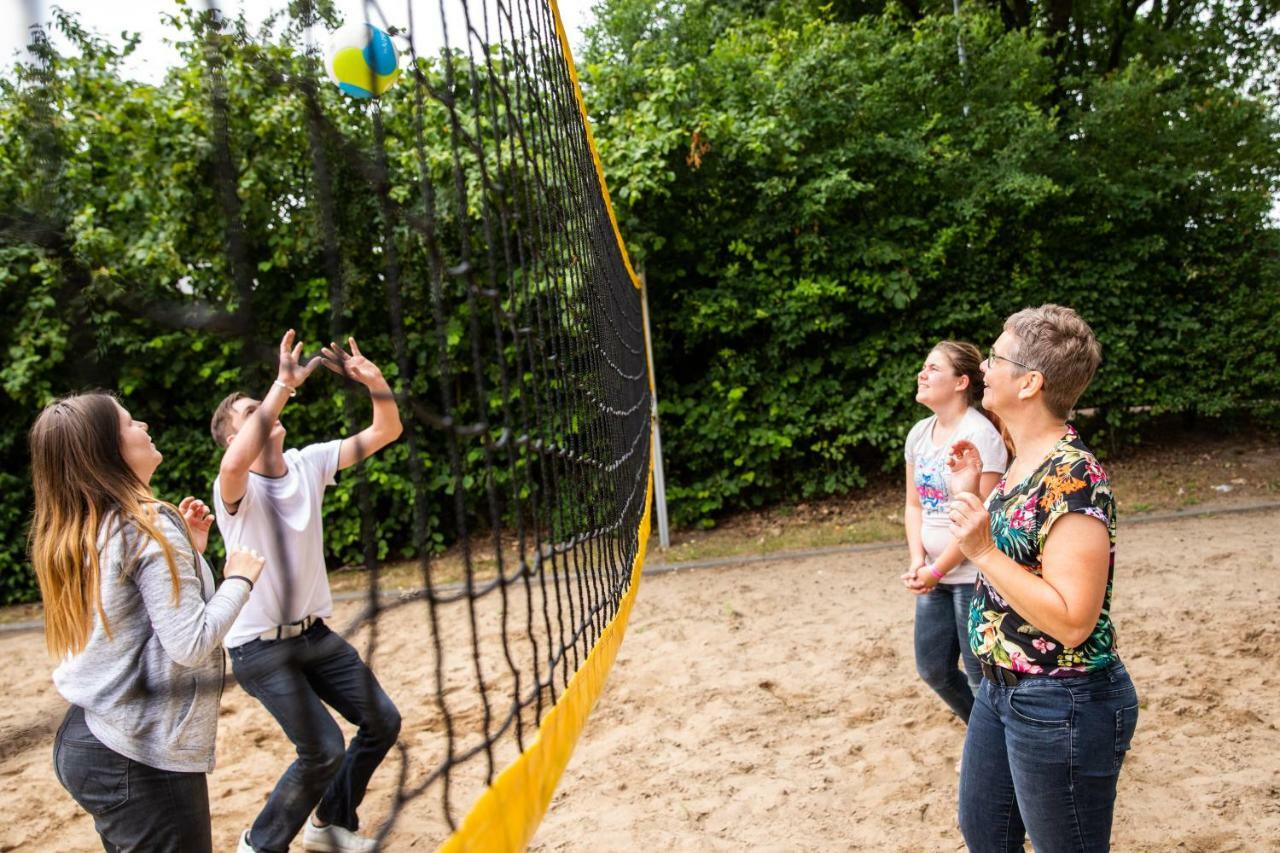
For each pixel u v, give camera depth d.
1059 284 8.60
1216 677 4.07
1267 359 8.59
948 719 3.89
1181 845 2.85
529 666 4.79
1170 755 3.43
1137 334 8.73
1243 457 8.74
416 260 7.20
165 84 6.88
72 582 1.83
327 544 7.73
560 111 3.25
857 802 3.28
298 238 6.95
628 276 6.10
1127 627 4.79
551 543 2.22
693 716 4.13
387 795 3.52
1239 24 13.24
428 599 1.38
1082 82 9.48
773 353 8.12
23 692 5.25
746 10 13.02
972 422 2.86
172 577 1.87
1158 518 7.23
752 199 8.20
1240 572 5.62
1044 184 7.98
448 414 1.53
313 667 2.78
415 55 1.39
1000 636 1.92
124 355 6.95
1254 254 8.85
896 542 7.08
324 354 2.57
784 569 6.69
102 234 6.35
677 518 8.24
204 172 6.78
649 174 7.57
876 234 8.23
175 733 1.93
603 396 3.56
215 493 2.62
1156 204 8.66
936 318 8.40
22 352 6.54
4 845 3.45
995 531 1.96
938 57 8.81
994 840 2.03
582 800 3.44
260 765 3.97
